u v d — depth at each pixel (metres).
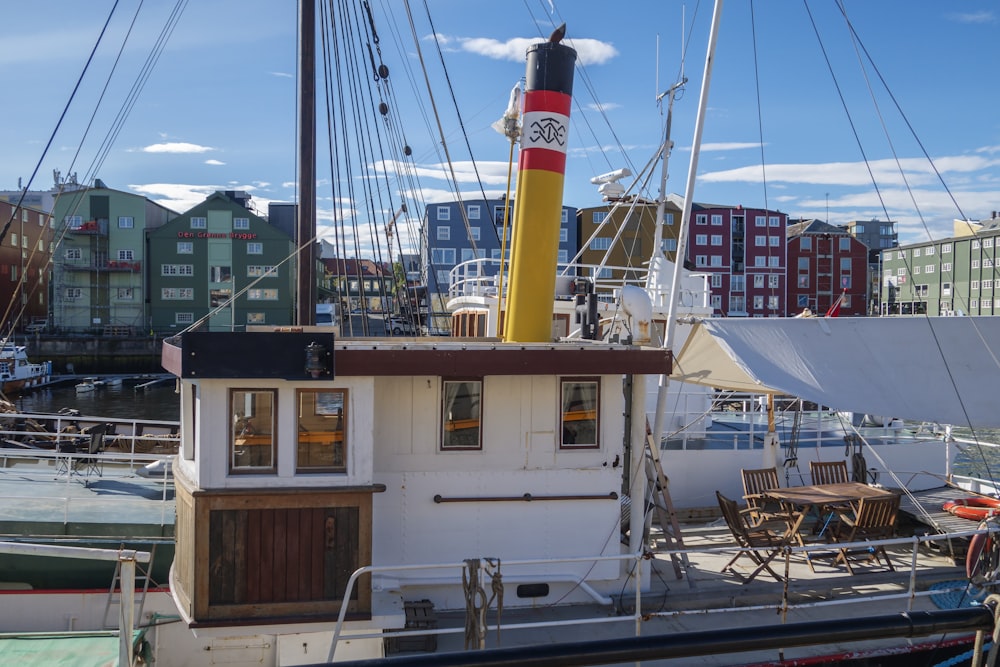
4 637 8.34
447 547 8.12
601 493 8.35
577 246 66.12
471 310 15.82
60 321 66.56
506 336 9.34
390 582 7.89
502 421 8.20
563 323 14.17
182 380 7.32
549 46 9.01
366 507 7.10
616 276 58.44
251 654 8.74
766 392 12.13
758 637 2.38
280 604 6.99
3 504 10.58
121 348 63.31
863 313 76.38
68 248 67.12
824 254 76.00
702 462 12.38
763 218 74.62
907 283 67.12
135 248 67.81
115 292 67.38
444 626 7.82
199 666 8.66
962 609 2.54
